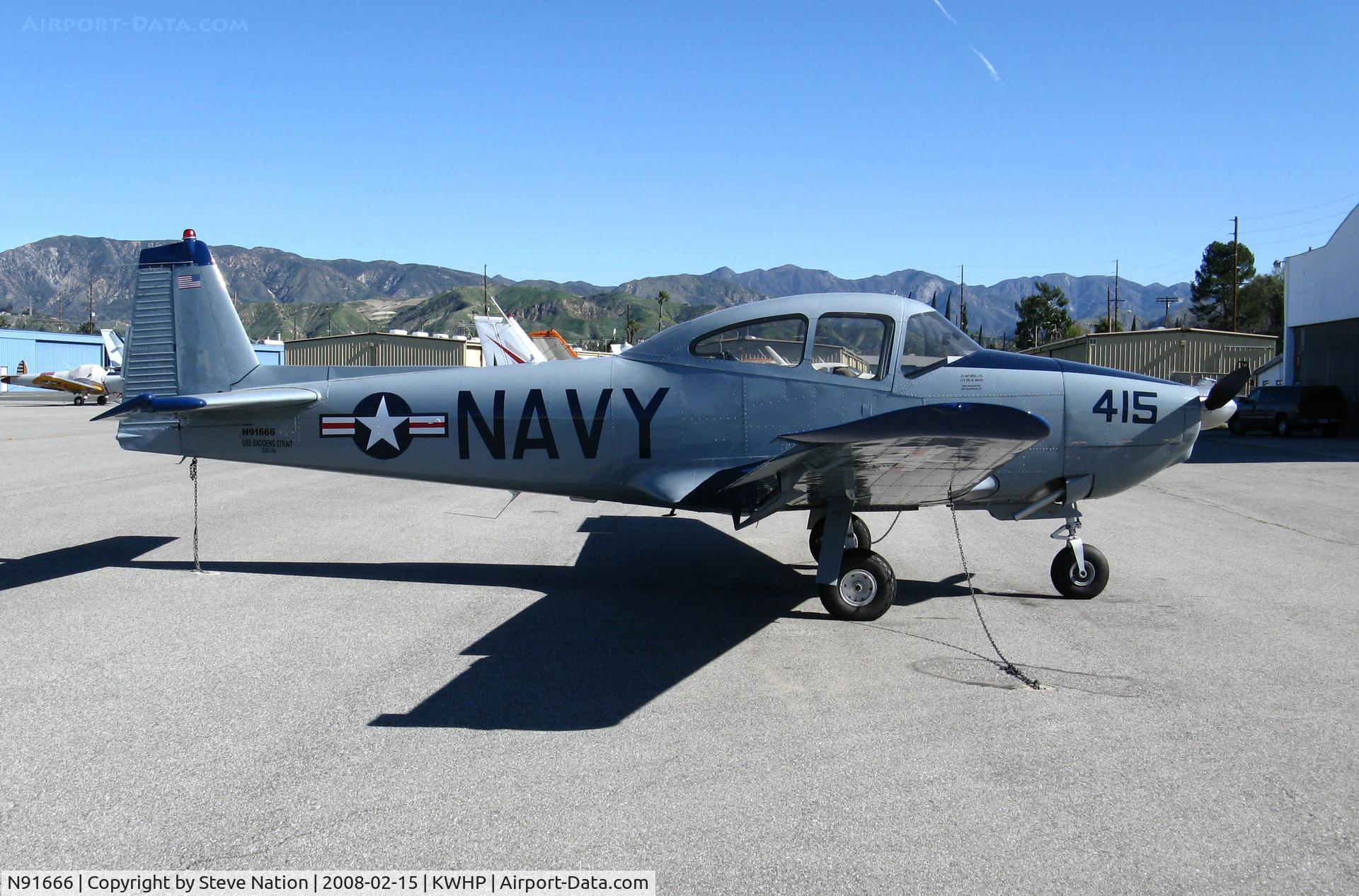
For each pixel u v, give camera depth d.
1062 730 3.82
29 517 9.30
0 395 52.19
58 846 2.86
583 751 3.59
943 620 5.61
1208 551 7.88
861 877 2.69
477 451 6.52
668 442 6.23
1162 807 3.13
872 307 6.06
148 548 7.76
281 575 6.77
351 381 6.75
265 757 3.52
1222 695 4.25
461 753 3.57
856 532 6.86
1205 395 6.08
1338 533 8.86
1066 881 2.67
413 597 6.12
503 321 21.83
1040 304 92.19
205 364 7.00
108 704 4.08
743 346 6.19
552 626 5.43
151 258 7.04
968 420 4.18
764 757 3.54
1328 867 2.75
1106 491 6.11
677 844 2.88
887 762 3.49
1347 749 3.63
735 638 5.19
